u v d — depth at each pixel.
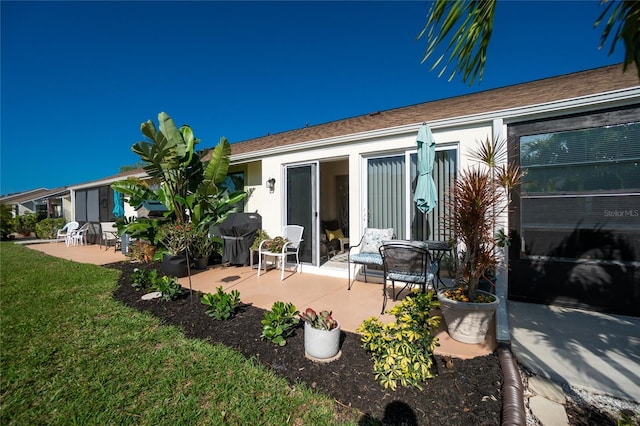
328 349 2.62
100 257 8.80
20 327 3.45
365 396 2.13
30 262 7.90
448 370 2.41
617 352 2.74
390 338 2.40
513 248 4.21
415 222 4.98
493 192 3.21
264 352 2.79
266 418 1.96
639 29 1.37
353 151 5.51
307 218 6.29
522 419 1.76
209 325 3.42
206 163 7.81
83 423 1.96
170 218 7.38
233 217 7.06
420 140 4.18
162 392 2.26
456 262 3.94
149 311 3.96
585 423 1.92
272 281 5.48
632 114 3.54
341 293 4.66
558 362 2.59
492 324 3.32
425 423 1.87
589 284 3.80
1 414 2.05
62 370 2.57
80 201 14.57
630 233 3.60
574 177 3.87
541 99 4.24
